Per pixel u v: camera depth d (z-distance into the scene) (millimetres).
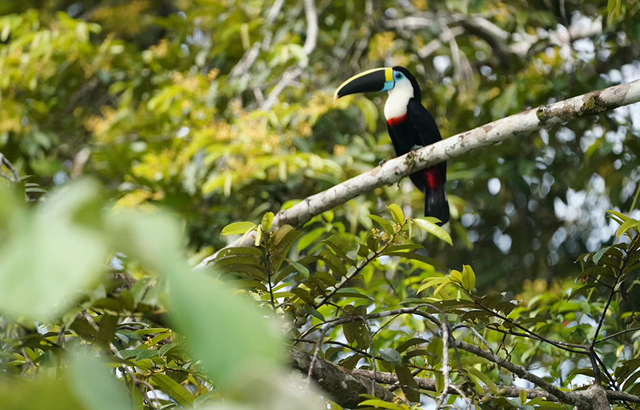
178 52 13555
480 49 14602
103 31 16703
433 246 13867
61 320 3963
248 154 10742
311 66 13500
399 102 10336
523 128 6914
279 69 12805
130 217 1177
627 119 12266
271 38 13102
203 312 1131
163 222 1169
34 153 12516
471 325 5676
